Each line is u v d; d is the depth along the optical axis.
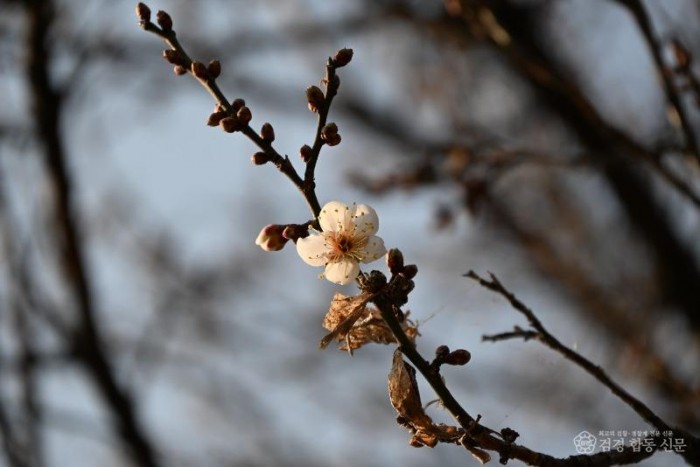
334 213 3.19
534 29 10.95
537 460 2.97
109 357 9.21
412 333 3.22
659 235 10.31
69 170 9.09
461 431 3.02
